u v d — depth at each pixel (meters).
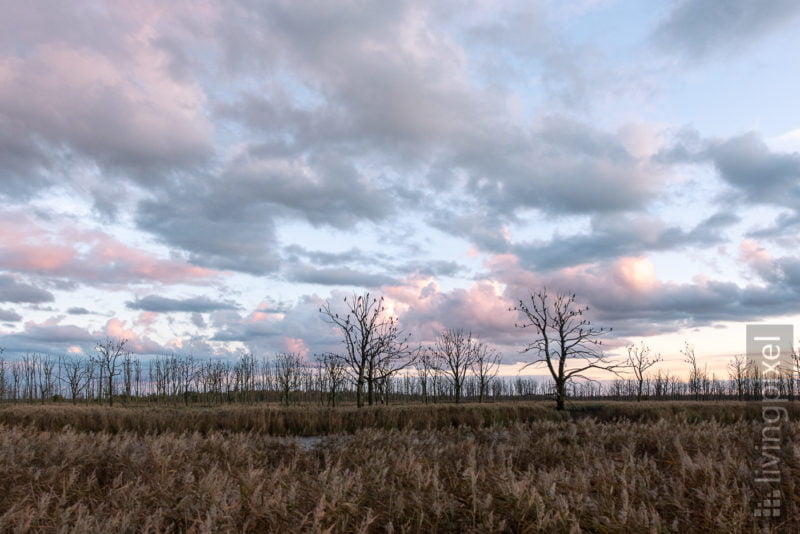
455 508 5.81
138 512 5.93
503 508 5.64
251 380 57.00
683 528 5.50
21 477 7.67
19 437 11.38
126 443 10.22
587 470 7.73
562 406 27.52
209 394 57.41
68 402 51.34
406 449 10.73
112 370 47.12
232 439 11.55
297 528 5.15
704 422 13.07
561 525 5.13
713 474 6.66
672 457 8.67
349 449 10.84
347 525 5.42
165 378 56.53
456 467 8.09
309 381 53.47
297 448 11.08
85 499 6.80
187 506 5.95
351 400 54.69
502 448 10.24
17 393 57.44
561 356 29.98
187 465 8.49
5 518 5.61
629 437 11.30
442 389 57.69
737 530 5.19
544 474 6.77
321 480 6.64
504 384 72.06
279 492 6.01
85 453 9.38
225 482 6.80
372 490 6.52
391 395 59.31
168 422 20.17
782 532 5.49
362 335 30.70
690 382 55.31
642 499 6.09
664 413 22.16
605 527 5.12
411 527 5.46
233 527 5.20
